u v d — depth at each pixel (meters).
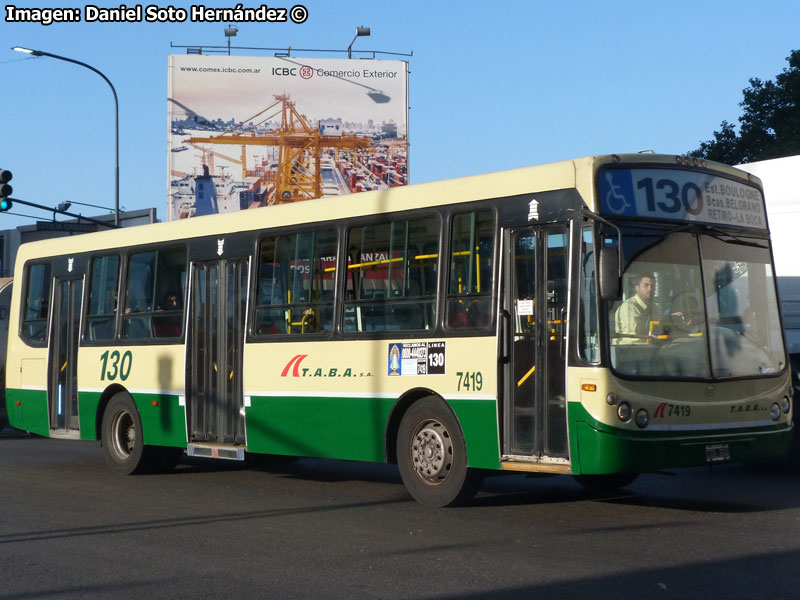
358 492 12.23
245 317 12.80
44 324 16.05
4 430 24.28
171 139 46.38
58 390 15.75
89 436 15.04
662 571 7.58
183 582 7.60
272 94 47.09
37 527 10.00
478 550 8.47
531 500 11.23
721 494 11.53
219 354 13.14
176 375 13.67
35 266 16.39
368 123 47.66
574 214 9.55
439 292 10.61
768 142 41.06
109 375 14.73
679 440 9.45
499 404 9.98
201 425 13.34
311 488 12.70
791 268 13.81
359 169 47.56
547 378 9.69
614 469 9.19
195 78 46.62
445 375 10.47
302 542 9.02
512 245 10.05
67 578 7.81
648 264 9.62
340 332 11.59
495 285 10.11
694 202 10.07
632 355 9.38
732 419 9.85
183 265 13.80
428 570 7.80
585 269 9.43
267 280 12.59
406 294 10.97
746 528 9.27
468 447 10.25
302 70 47.25
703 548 8.38
